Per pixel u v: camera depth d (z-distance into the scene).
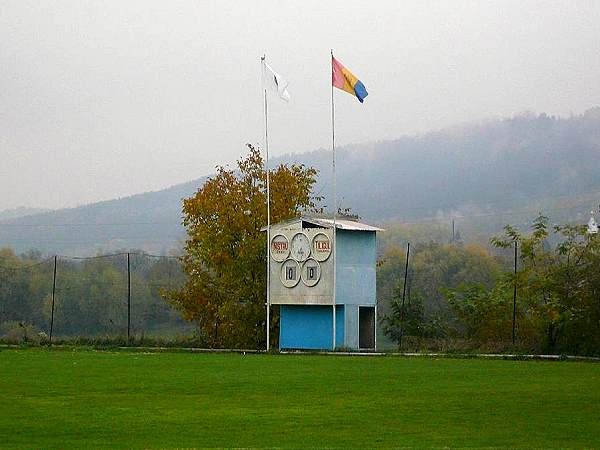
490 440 32.16
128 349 86.88
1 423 36.06
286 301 87.94
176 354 79.25
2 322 145.25
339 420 36.78
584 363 66.31
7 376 55.19
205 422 36.34
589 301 77.25
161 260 170.25
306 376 55.16
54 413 38.81
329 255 86.19
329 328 86.94
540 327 79.44
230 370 59.66
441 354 77.25
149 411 39.44
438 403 41.69
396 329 98.00
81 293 152.88
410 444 31.42
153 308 152.50
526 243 86.00
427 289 143.38
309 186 104.06
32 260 179.25
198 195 100.88
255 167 101.06
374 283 89.62
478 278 146.62
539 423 35.78
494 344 81.94
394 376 55.00
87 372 58.00
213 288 99.94
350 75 88.50
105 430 34.44
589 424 35.50
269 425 35.59
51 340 94.69
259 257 97.56
